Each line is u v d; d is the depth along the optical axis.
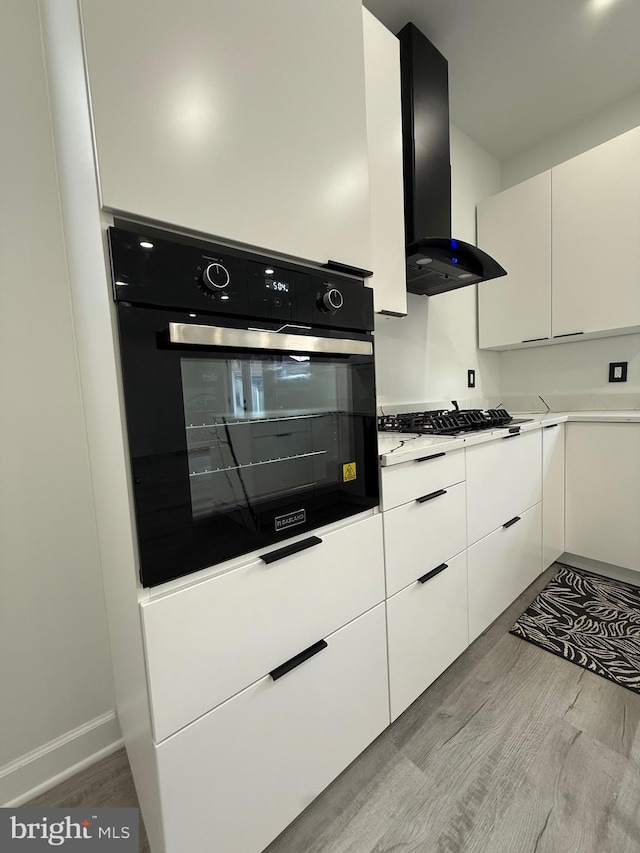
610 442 1.91
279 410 0.84
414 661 1.18
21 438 0.99
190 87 0.66
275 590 0.81
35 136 0.97
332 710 0.94
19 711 1.02
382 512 1.06
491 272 1.81
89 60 0.56
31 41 0.95
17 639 1.01
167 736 0.66
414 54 1.63
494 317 2.48
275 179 0.79
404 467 1.11
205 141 0.68
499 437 1.54
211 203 0.70
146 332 0.62
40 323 1.00
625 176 1.92
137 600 0.64
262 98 0.77
